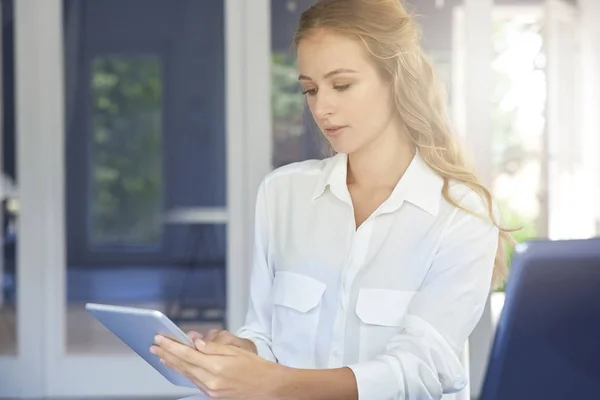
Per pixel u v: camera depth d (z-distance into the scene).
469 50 4.63
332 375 1.30
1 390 4.95
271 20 4.73
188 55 8.20
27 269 4.95
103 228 8.89
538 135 4.79
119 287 6.34
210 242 6.32
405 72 1.47
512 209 4.84
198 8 8.23
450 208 1.51
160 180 8.92
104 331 5.25
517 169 4.80
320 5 1.47
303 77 1.48
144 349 1.34
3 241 4.99
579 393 0.89
